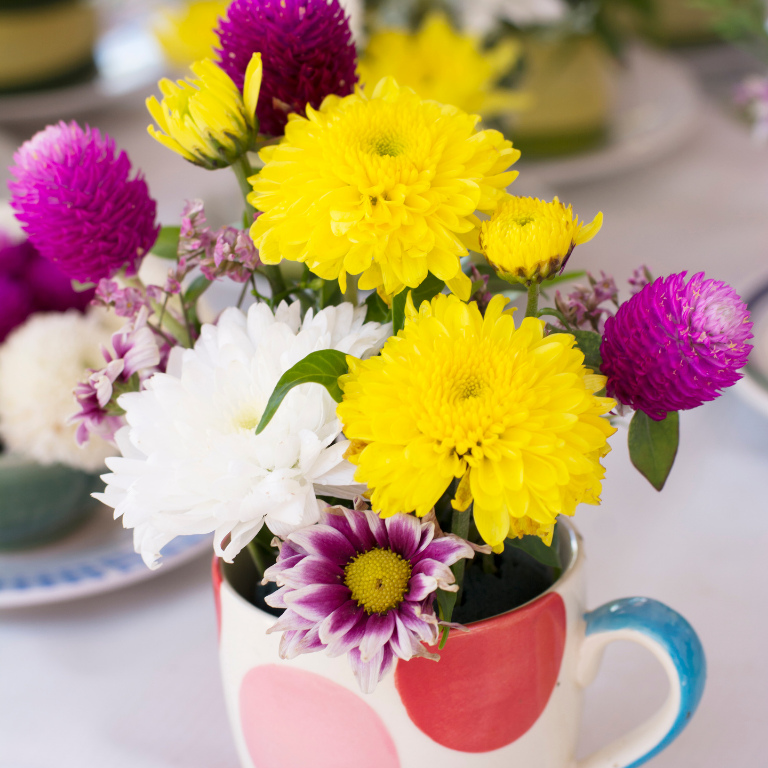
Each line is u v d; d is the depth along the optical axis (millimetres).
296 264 517
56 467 571
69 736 490
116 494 402
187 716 495
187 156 417
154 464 395
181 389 403
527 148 1083
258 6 424
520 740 416
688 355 381
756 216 956
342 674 400
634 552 556
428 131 399
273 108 432
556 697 419
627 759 431
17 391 569
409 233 391
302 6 422
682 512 576
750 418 660
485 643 400
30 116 1158
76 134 428
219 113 410
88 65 1299
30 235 429
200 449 397
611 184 1072
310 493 389
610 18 1099
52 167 421
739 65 1560
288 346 399
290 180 394
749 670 497
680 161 1121
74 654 528
